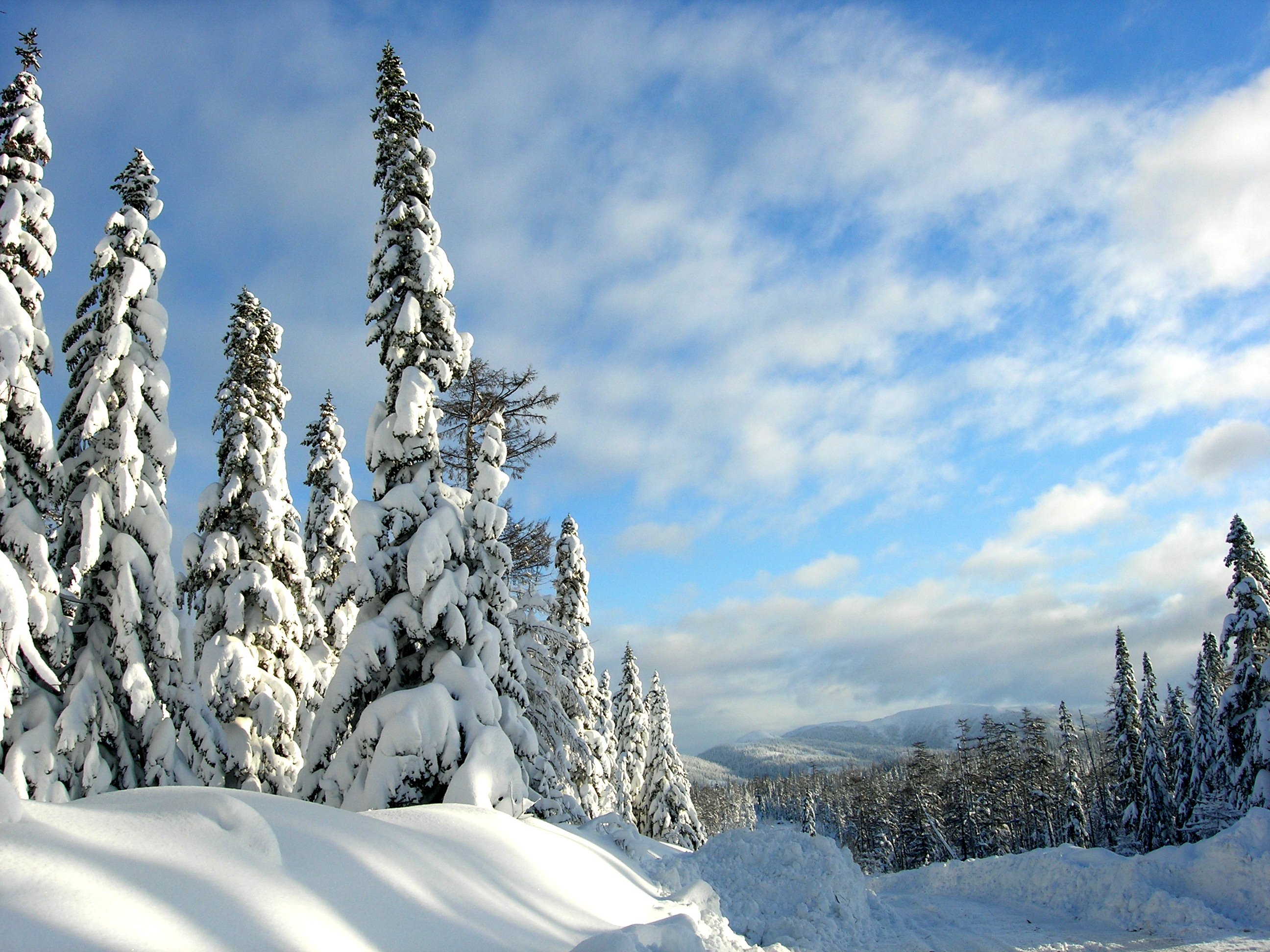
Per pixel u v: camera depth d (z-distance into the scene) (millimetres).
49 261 14812
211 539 19797
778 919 12578
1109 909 14883
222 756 17266
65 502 15438
